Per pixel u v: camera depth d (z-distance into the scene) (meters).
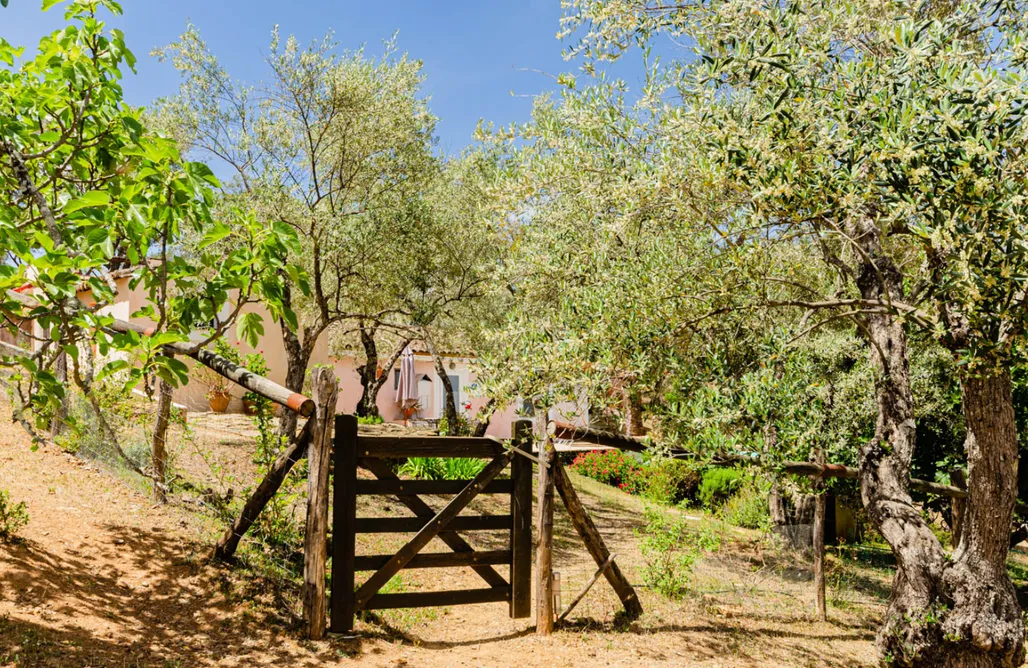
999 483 5.05
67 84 4.45
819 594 7.69
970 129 3.67
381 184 11.73
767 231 5.26
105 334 3.66
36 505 6.36
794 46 4.27
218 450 9.98
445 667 5.20
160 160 4.03
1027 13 4.71
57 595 4.96
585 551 9.66
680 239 5.95
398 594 6.05
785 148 4.22
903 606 5.47
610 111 5.80
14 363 3.72
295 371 10.96
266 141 10.89
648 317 5.36
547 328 5.91
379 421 17.97
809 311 6.39
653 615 6.86
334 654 5.18
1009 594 5.16
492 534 9.94
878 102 3.97
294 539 7.24
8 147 4.12
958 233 3.63
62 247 3.41
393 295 12.05
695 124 4.67
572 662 5.53
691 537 8.77
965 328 4.52
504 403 5.79
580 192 6.09
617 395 5.57
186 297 4.16
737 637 6.50
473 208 12.56
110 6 4.47
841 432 7.87
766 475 5.34
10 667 3.88
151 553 6.03
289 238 4.14
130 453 7.71
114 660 4.34
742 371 5.65
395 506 10.44
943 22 4.09
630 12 5.08
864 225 5.14
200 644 4.91
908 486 5.79
